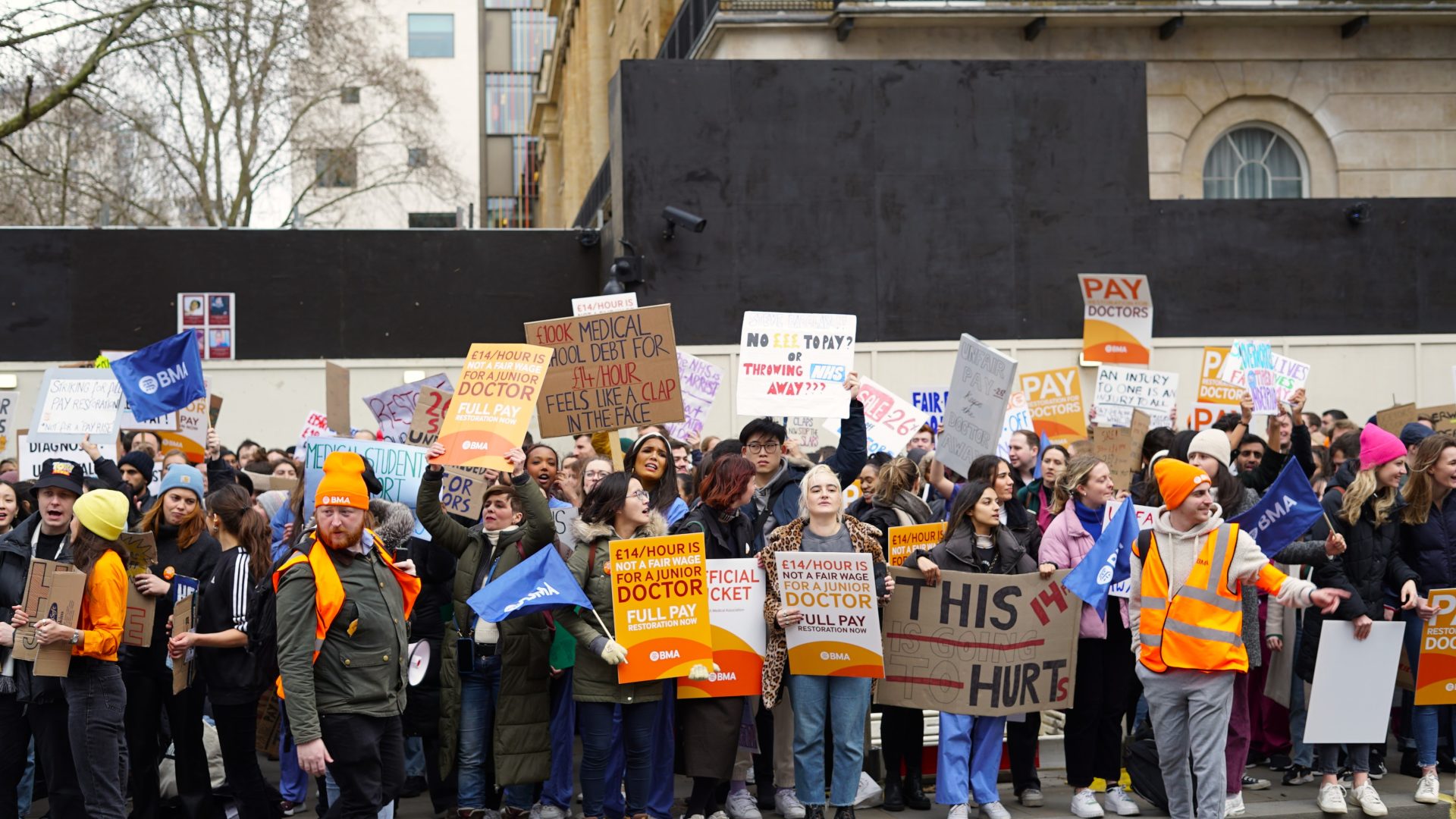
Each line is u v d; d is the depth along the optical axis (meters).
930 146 19.11
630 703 7.45
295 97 33.09
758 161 18.77
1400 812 8.38
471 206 45.41
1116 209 19.50
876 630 7.62
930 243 19.08
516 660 7.82
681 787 9.35
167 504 7.86
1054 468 9.47
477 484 8.69
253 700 7.48
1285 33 23.47
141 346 20.23
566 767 8.12
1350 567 8.66
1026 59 19.95
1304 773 9.18
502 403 7.90
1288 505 8.05
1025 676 8.05
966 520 8.27
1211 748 7.39
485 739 8.04
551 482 9.14
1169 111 23.30
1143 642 7.58
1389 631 8.22
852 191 18.94
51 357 20.08
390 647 6.52
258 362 20.41
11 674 7.16
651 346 9.40
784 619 7.73
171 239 20.36
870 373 18.86
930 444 13.08
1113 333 18.69
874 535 8.05
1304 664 8.50
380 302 20.67
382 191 54.44
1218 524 7.45
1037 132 19.36
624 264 18.41
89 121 30.27
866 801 8.65
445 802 8.41
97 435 11.22
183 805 7.81
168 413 11.11
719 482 7.99
